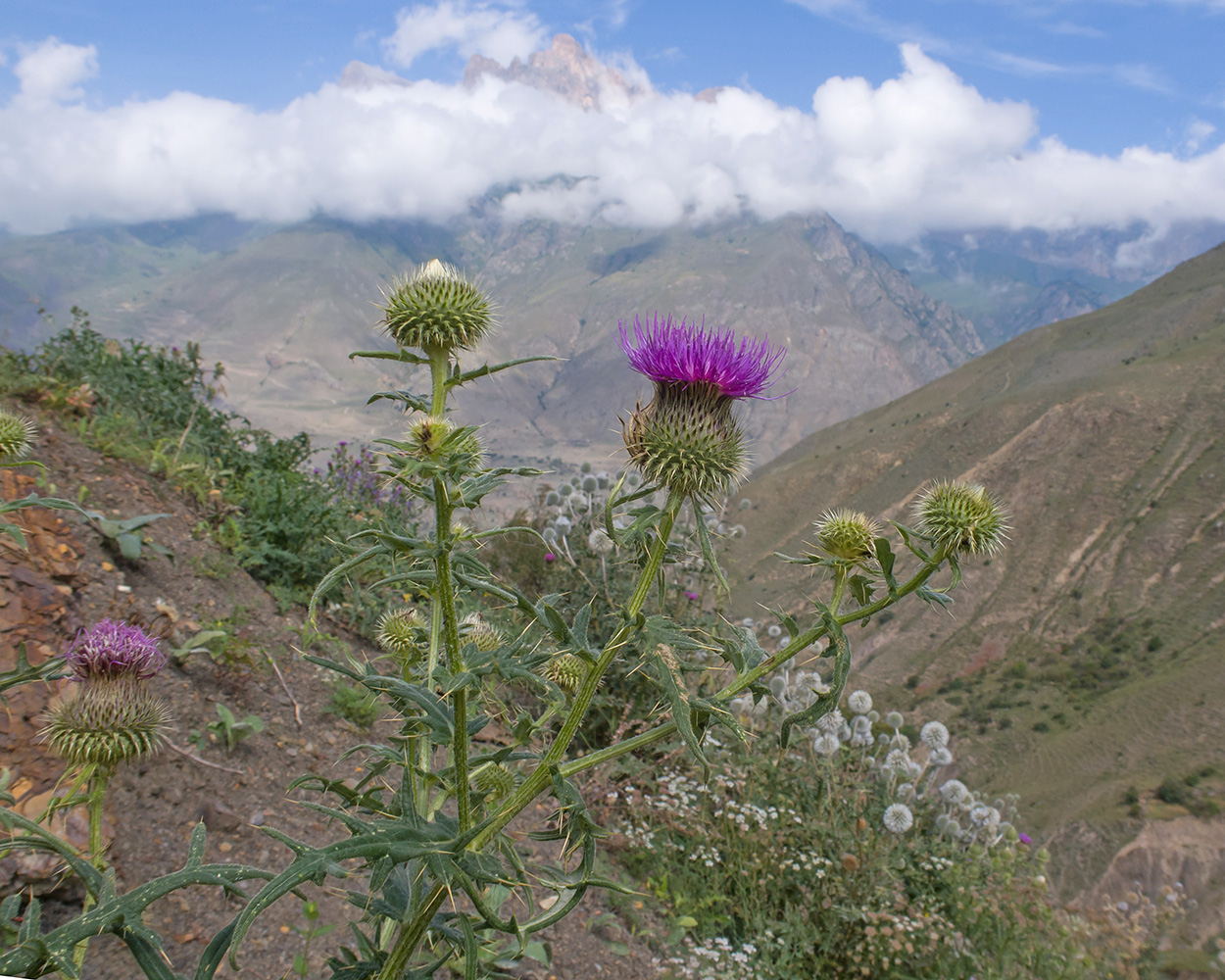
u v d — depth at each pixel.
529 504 10.42
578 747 7.30
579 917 5.64
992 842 7.71
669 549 2.57
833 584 2.79
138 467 7.89
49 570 5.45
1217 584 137.00
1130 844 78.88
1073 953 6.59
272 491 8.45
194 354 10.23
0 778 3.56
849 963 6.00
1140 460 171.62
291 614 7.32
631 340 3.06
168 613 5.96
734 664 2.52
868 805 7.57
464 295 2.81
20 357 8.67
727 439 2.86
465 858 2.15
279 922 4.38
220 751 5.38
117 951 3.82
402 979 2.42
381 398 2.46
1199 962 7.02
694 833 6.69
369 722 6.59
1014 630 145.25
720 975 5.33
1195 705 102.31
